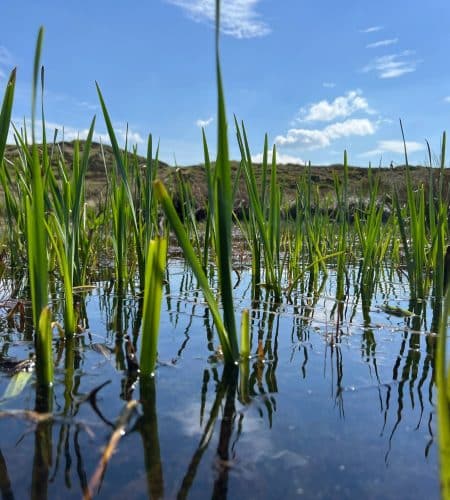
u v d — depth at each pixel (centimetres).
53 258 292
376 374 133
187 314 208
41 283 126
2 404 108
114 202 271
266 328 185
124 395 114
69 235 169
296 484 80
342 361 144
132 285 273
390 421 104
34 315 127
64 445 91
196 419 103
